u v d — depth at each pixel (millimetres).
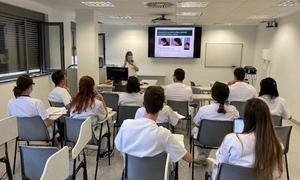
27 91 3146
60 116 3312
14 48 5660
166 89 4344
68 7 6547
